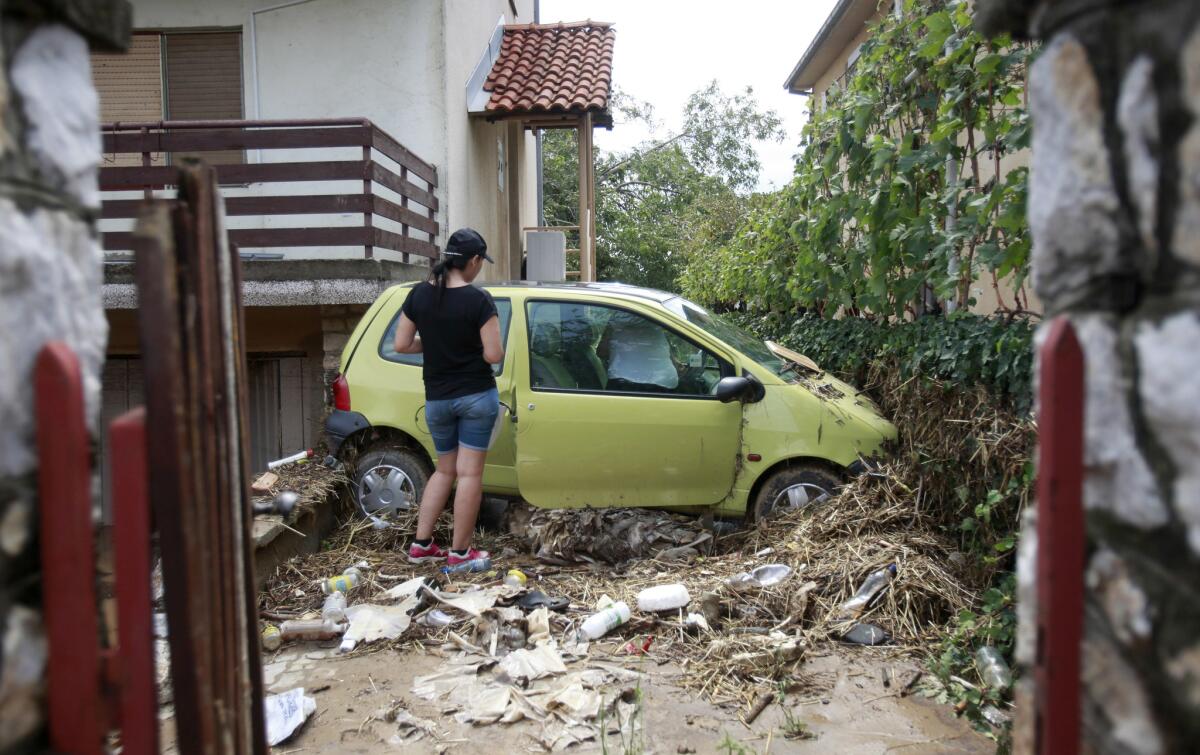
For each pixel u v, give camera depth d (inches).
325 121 301.9
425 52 374.0
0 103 46.7
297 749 125.8
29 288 48.6
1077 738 47.3
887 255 236.4
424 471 224.1
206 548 54.9
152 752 51.3
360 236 303.3
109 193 363.9
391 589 185.5
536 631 159.5
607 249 1114.7
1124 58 44.4
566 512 207.8
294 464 235.8
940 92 227.6
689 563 194.2
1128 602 44.8
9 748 46.7
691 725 130.0
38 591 49.4
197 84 378.9
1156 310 42.6
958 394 181.6
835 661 150.3
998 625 144.3
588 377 211.0
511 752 124.0
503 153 550.3
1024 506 154.4
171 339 50.9
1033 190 53.9
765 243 390.6
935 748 123.3
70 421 48.3
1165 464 41.9
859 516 187.2
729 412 202.4
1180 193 40.6
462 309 187.5
